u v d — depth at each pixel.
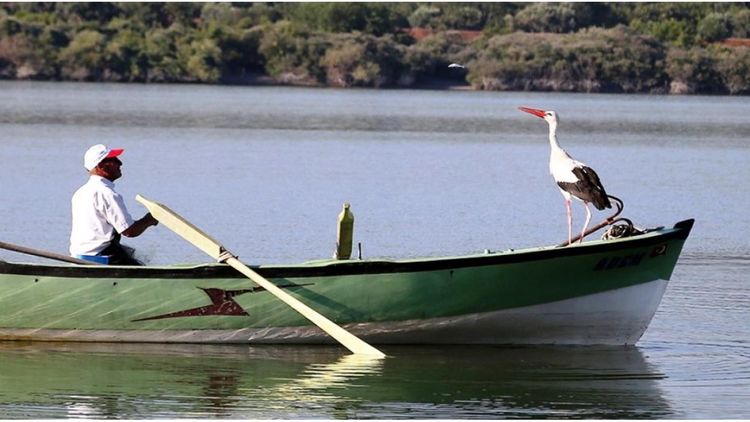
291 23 194.75
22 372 26.80
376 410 24.64
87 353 28.23
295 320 28.69
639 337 29.61
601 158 82.75
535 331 29.30
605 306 29.09
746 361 28.33
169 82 183.50
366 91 180.38
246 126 106.50
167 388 25.86
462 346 29.41
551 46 188.25
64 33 184.38
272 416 24.20
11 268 28.22
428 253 42.41
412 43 196.38
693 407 25.05
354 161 76.44
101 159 28.66
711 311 33.34
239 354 28.45
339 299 28.42
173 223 28.62
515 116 131.00
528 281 28.59
